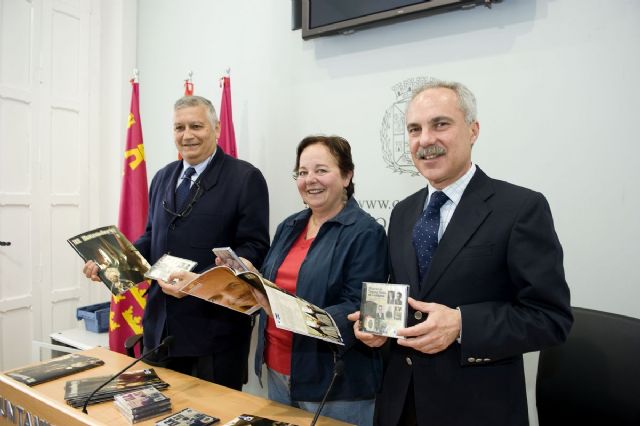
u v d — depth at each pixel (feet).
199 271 5.70
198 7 9.71
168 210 5.87
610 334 4.19
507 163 6.14
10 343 9.43
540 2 5.85
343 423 3.75
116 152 10.94
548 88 5.83
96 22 10.84
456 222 3.59
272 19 8.58
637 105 5.32
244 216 5.88
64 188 10.36
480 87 6.31
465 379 3.47
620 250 5.44
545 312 3.18
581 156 5.65
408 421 3.76
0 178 9.23
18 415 4.15
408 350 3.71
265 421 3.64
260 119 8.79
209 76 9.57
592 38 5.56
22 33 9.52
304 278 4.62
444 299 3.51
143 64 10.82
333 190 4.78
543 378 4.58
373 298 3.49
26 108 9.62
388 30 7.11
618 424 4.02
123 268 5.04
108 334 8.93
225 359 5.77
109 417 3.69
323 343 4.41
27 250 9.71
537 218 3.32
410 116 3.72
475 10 6.31
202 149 5.98
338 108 7.73
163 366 5.53
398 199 7.10
